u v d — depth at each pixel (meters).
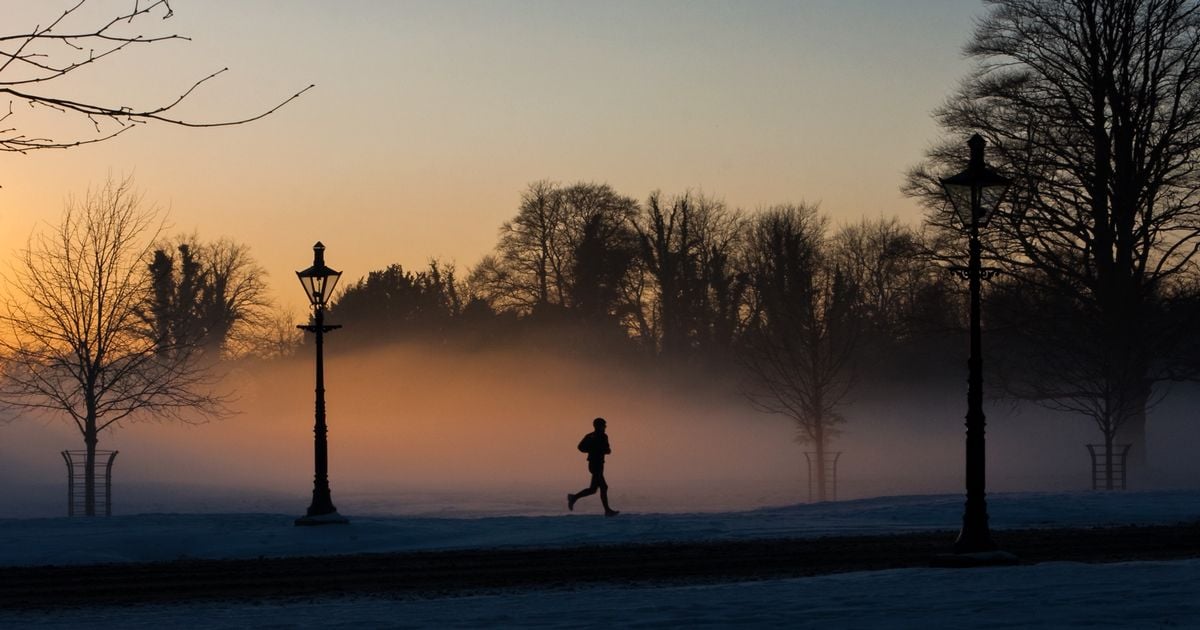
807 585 19.95
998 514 37.62
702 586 20.66
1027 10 60.94
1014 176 58.72
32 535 32.25
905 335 68.25
